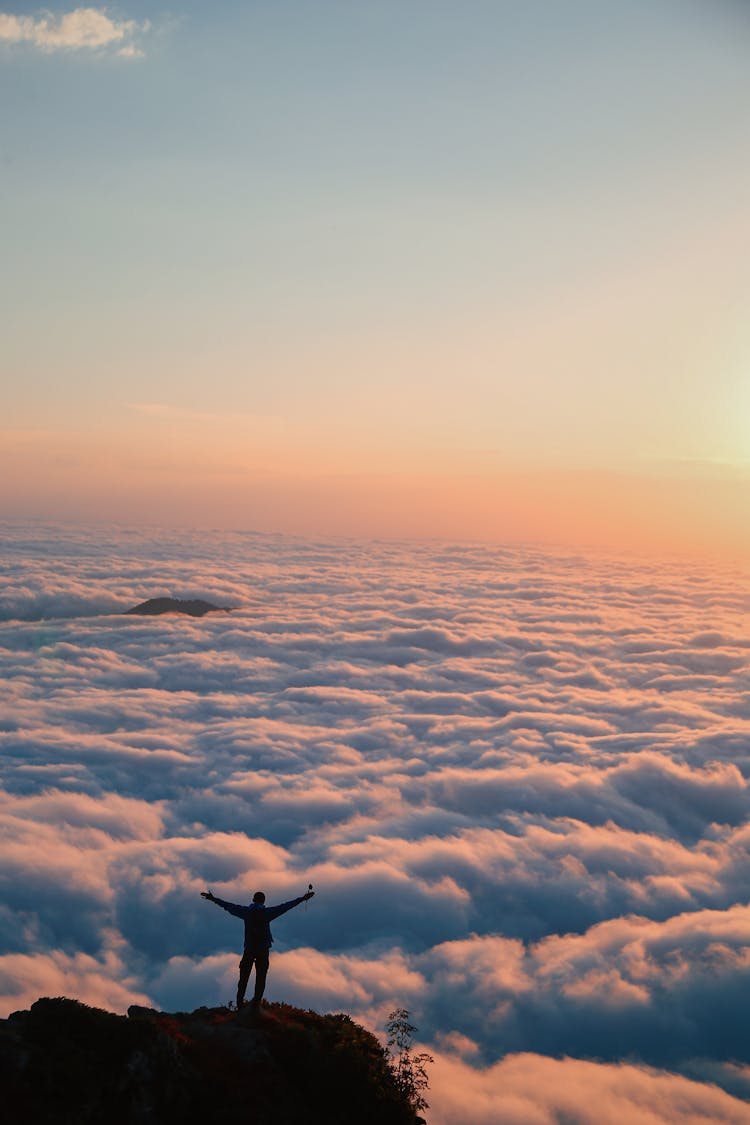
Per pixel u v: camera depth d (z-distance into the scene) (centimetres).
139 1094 1362
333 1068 1570
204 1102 1412
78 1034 1406
